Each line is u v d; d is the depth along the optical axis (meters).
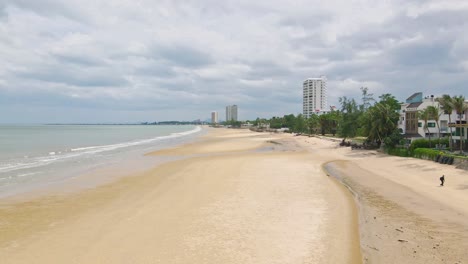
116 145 75.94
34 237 15.18
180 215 18.50
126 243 14.44
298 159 46.34
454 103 48.06
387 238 15.38
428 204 21.59
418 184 28.36
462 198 23.19
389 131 55.66
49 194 23.73
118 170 35.12
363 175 33.28
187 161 43.12
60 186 26.58
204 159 45.53
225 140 96.94
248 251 13.63
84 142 87.12
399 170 36.38
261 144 78.38
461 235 15.84
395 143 53.44
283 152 57.53
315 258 13.04
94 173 33.06
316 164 40.84
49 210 19.55
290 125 174.75
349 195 23.78
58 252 13.52
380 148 55.06
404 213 19.47
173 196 23.02
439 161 38.91
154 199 22.16
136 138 111.94
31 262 12.66
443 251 13.94
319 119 120.00
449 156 37.41
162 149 63.66
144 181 28.67
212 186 26.39
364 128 59.34
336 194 23.83
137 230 16.06
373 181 29.89
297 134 130.12
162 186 26.47
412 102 76.12
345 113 67.81
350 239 15.04
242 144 78.62
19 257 13.09
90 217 18.16
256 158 47.06
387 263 12.78
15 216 18.36
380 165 40.62
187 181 28.58
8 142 82.75
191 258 12.95
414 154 45.38
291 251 13.66
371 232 16.19
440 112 59.66
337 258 13.05
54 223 17.16
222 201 21.58
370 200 22.67
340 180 30.38
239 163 40.75
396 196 23.88
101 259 12.87
